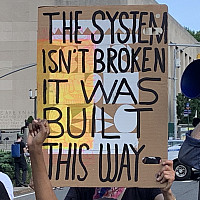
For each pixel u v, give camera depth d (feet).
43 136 9.77
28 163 56.44
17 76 177.06
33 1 176.76
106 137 11.02
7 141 148.66
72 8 11.26
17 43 177.47
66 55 11.23
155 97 10.98
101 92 11.11
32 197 48.21
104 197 11.42
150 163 10.83
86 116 11.09
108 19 11.18
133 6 11.12
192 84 9.80
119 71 11.10
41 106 11.19
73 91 11.16
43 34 11.30
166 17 11.06
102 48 11.18
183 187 52.54
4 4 177.78
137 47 11.10
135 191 11.28
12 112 176.65
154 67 11.03
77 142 11.04
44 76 11.25
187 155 9.35
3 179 11.71
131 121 10.98
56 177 11.01
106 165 10.96
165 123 10.92
